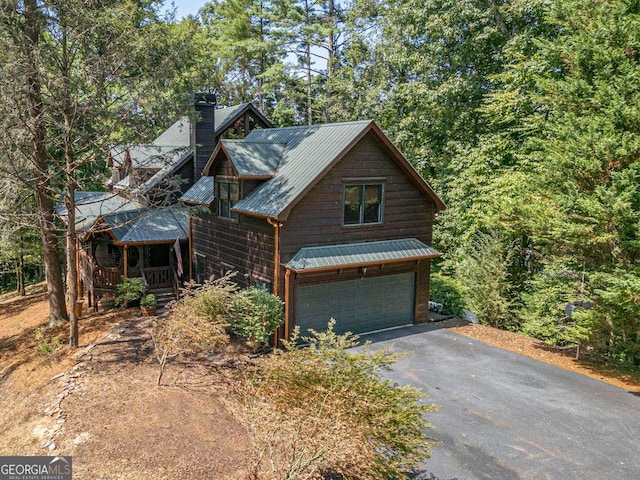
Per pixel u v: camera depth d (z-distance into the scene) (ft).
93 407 34.50
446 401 36.65
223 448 28.84
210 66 96.12
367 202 51.21
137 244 61.36
